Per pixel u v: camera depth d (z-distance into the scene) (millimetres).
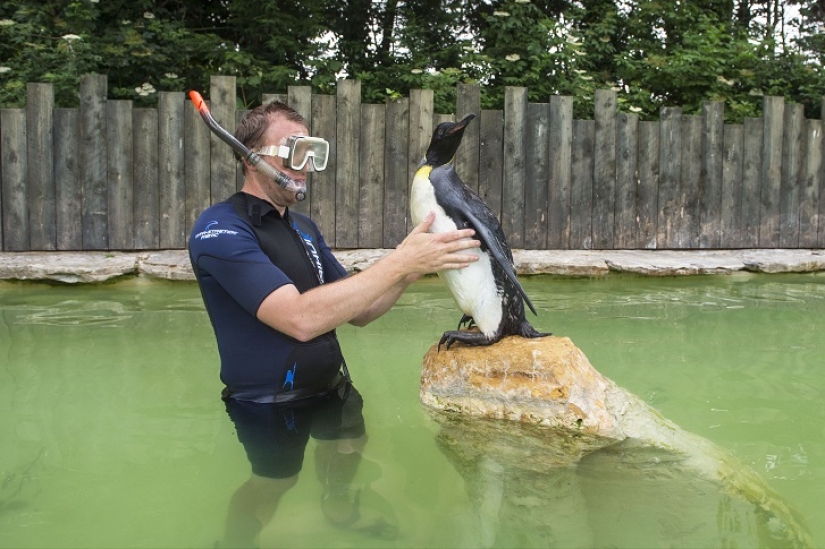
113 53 8688
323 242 3070
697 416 2807
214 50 9555
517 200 6480
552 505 1998
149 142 6051
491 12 12242
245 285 2365
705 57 9164
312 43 10414
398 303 4930
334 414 2609
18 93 7414
